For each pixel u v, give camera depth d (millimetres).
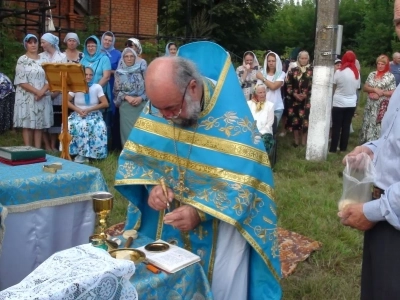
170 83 2102
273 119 6746
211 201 2268
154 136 2438
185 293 2023
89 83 6766
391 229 2070
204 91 2285
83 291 1482
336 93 7910
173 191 2416
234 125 2295
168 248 2148
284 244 4191
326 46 7082
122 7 14031
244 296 2475
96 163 6492
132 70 6785
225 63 2398
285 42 26672
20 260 2902
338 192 5742
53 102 7195
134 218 2664
